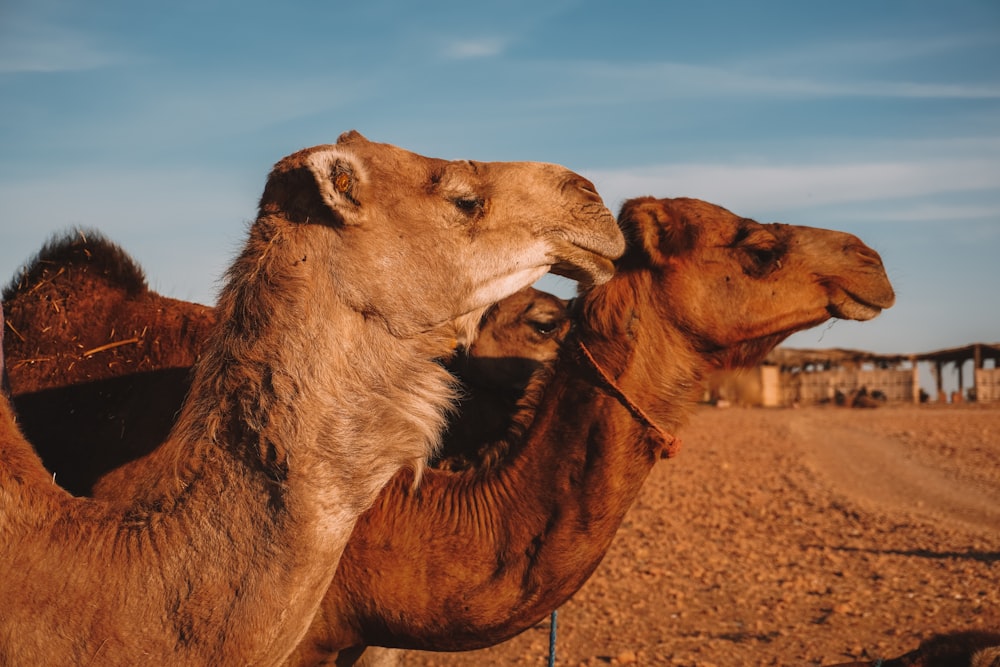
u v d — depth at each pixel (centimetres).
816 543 1545
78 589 352
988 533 1641
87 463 542
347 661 527
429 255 409
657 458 517
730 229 539
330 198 386
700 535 1614
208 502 367
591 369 505
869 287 538
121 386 557
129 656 350
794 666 893
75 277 580
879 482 2448
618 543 1527
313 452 370
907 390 6900
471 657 935
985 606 1092
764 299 528
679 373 529
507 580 487
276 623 358
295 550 362
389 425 387
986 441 3559
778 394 7150
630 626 1049
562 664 910
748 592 1200
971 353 6912
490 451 517
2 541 358
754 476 2489
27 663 346
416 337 405
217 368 388
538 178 446
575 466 496
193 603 355
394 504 492
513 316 649
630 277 528
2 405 391
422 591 483
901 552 1461
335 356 384
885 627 1023
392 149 422
